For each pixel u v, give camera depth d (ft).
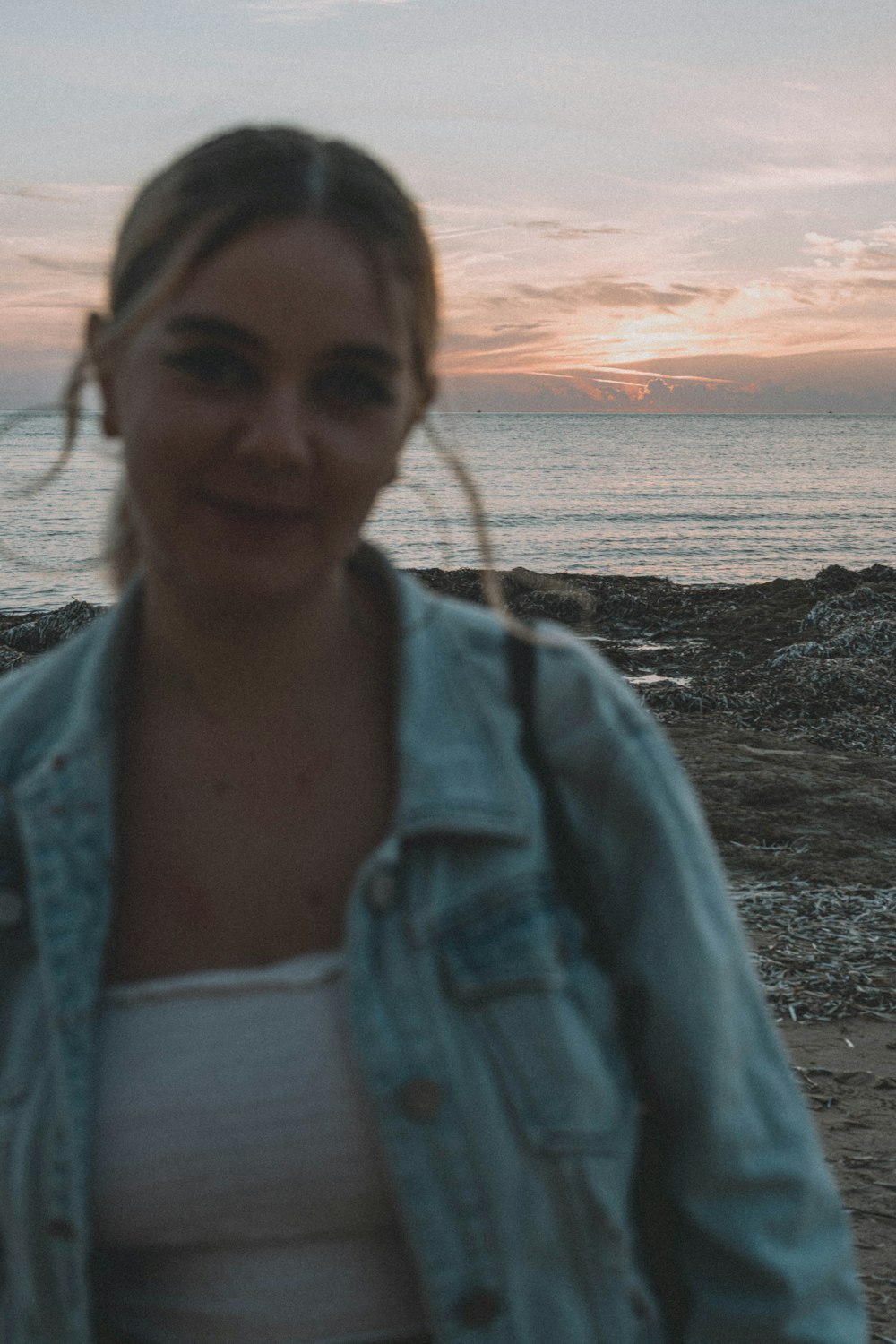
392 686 4.17
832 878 24.36
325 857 4.02
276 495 3.72
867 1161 14.32
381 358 3.79
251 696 4.05
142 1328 3.95
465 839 3.88
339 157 3.81
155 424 3.74
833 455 467.11
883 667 49.98
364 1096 3.80
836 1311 4.18
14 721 4.21
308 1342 3.82
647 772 4.04
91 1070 3.85
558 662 4.11
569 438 641.40
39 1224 3.83
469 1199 3.71
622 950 4.06
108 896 3.96
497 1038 3.78
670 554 147.84
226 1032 3.84
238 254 3.64
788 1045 17.60
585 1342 3.76
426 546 144.66
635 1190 4.23
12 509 170.30
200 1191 3.79
